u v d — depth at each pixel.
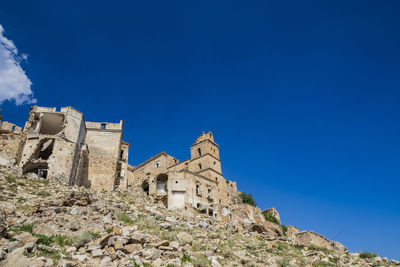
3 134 43.91
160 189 60.78
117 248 22.94
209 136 82.88
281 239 40.53
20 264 17.86
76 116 49.22
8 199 29.39
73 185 44.81
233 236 36.34
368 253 33.88
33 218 26.14
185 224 35.50
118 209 33.47
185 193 57.75
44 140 43.94
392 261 31.64
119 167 55.38
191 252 25.67
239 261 26.69
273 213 79.19
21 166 41.00
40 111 47.47
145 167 78.50
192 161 79.19
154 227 30.16
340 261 31.16
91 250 22.14
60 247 21.95
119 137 56.97
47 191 34.84
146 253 23.09
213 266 24.02
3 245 19.50
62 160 43.44
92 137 55.72
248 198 85.69
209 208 55.50
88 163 51.66
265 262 27.67
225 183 76.88
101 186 50.22
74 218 27.64
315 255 33.06
